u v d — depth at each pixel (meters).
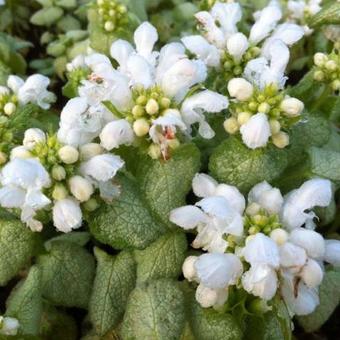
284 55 0.25
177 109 0.25
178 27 0.39
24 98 0.28
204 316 0.25
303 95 0.29
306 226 0.25
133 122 0.25
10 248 0.26
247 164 0.25
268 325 0.26
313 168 0.27
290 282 0.23
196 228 0.26
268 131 0.24
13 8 0.40
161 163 0.25
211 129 0.26
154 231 0.25
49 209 0.25
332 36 0.34
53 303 0.28
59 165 0.24
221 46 0.29
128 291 0.27
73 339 0.28
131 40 0.34
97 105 0.24
